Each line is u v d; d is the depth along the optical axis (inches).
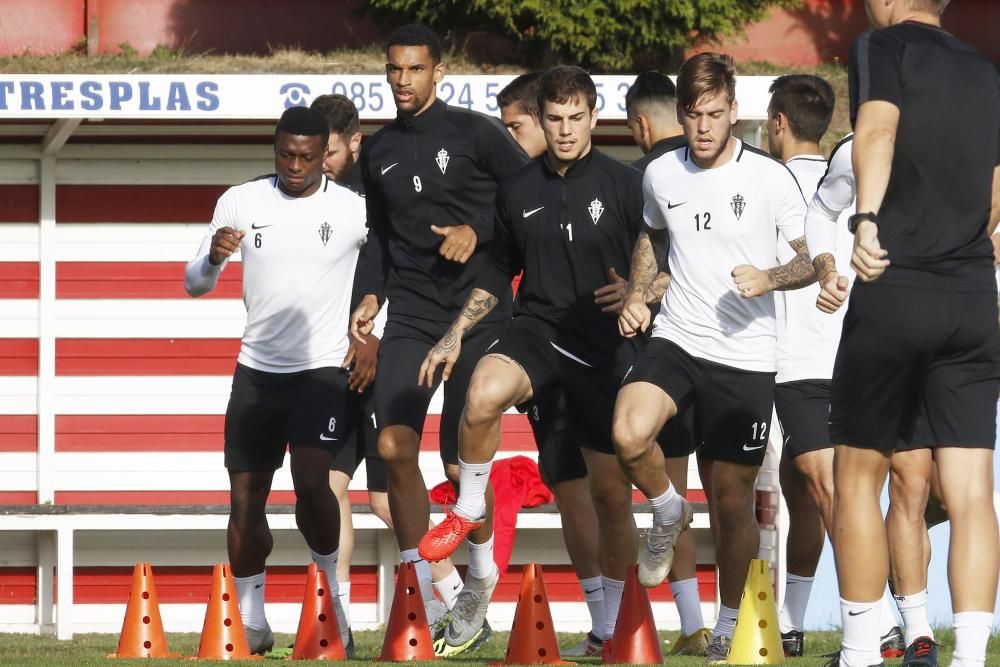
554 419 975.6
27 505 1439.5
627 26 1994.3
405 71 1037.8
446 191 1048.2
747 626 900.6
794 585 1103.0
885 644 1060.5
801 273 822.5
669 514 847.7
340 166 1152.2
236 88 1378.0
